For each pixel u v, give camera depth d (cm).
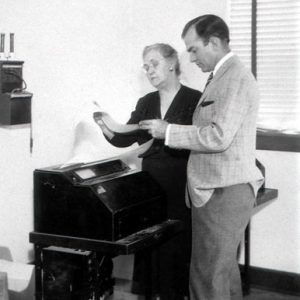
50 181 265
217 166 249
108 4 401
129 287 368
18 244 355
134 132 302
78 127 387
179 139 250
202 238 256
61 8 367
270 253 377
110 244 252
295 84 376
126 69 409
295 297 362
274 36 378
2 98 321
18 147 346
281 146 366
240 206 250
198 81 383
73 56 379
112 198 261
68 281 275
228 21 387
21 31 340
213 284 254
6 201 343
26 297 294
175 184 315
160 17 396
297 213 367
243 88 243
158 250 325
